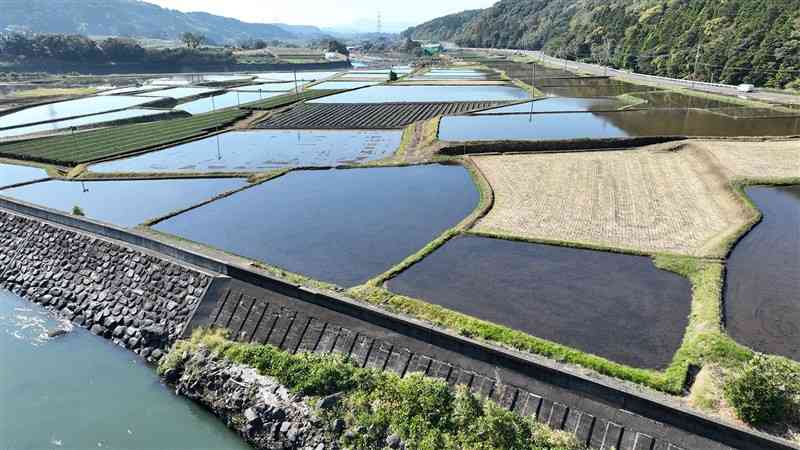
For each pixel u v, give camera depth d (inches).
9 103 3954.2
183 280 961.5
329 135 2556.6
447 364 690.2
